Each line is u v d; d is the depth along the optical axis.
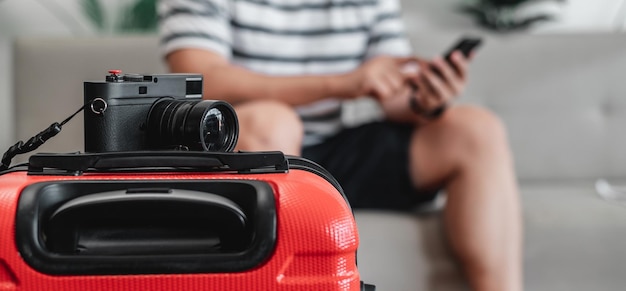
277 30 1.98
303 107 1.98
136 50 2.24
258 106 1.69
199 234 0.83
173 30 1.90
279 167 0.88
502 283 1.76
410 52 2.35
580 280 1.97
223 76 1.84
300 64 2.01
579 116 2.38
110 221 0.82
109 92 0.92
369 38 2.08
